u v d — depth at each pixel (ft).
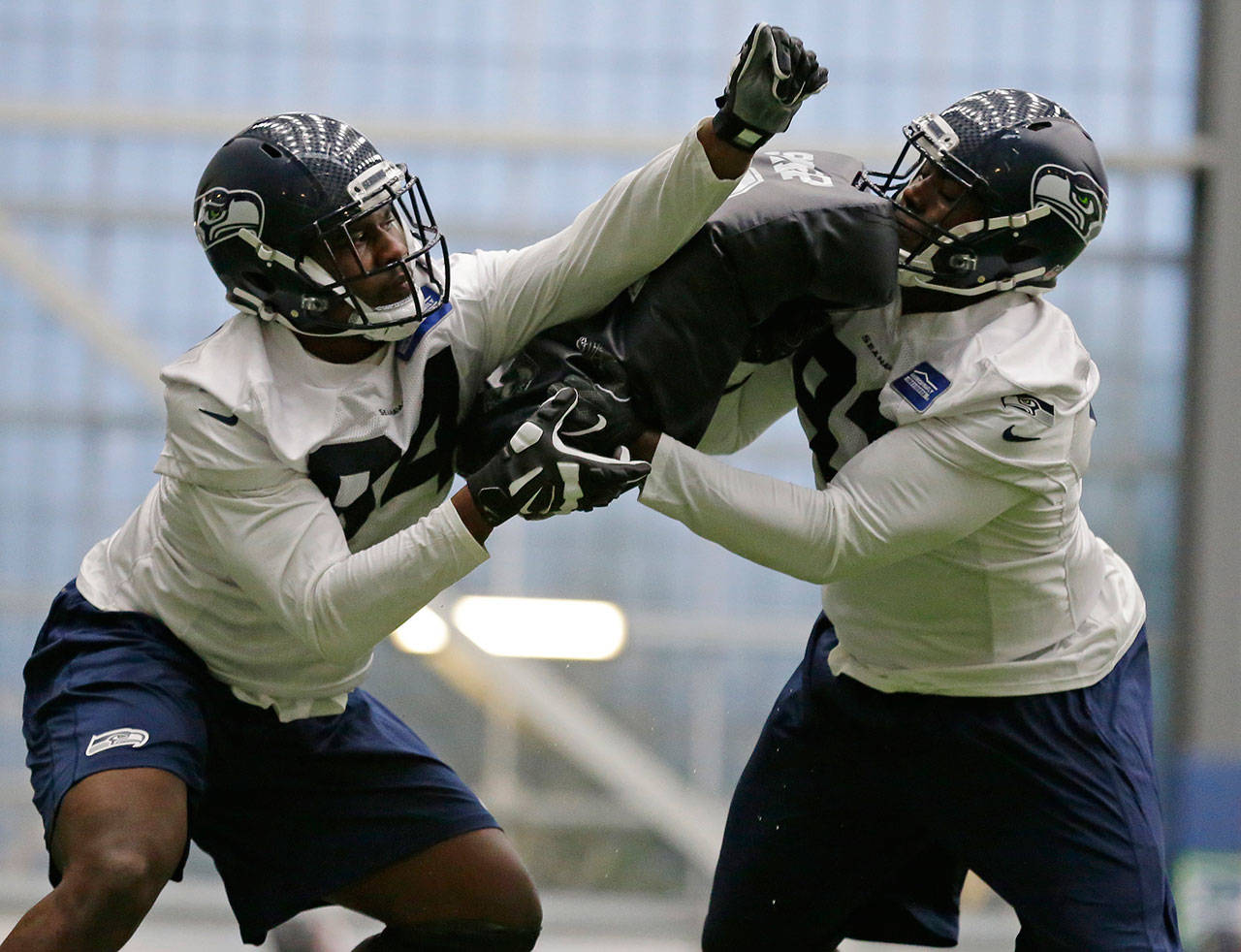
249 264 28.94
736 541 29.63
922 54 106.11
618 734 103.40
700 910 100.42
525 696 101.04
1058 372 30.50
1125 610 35.22
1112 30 106.32
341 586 28.09
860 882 36.65
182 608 31.68
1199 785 100.99
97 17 105.50
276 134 29.35
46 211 104.99
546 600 104.73
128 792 29.01
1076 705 33.65
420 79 106.73
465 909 33.19
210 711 32.01
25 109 103.96
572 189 106.01
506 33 106.93
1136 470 106.63
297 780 33.22
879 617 33.73
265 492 28.84
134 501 104.32
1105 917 32.58
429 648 99.19
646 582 105.40
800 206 29.45
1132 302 106.63
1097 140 106.01
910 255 30.99
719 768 104.42
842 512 29.71
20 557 103.86
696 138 28.60
